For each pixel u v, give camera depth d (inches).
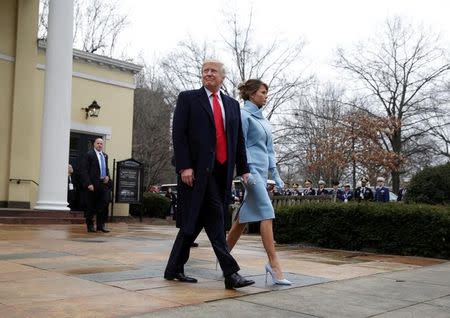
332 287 206.8
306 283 212.5
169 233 468.8
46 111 587.5
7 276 203.3
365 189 787.4
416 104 1517.0
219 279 211.2
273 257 208.1
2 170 669.9
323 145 1544.0
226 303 167.3
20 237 365.7
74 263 241.1
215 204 189.9
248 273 233.3
